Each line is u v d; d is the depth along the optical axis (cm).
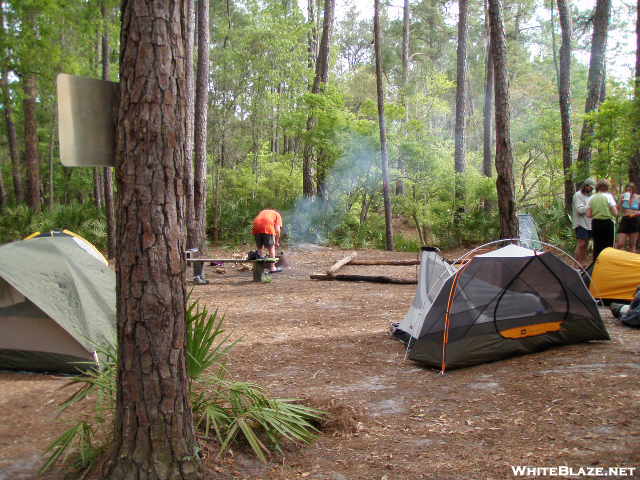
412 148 1948
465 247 1889
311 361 639
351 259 1468
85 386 424
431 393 519
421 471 358
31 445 410
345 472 363
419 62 4194
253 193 2270
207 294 1071
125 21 311
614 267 838
